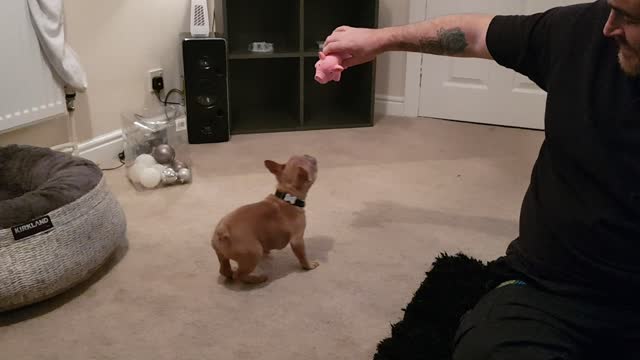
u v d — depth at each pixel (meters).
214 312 1.59
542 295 1.04
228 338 1.49
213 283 1.73
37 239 1.54
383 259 1.86
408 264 1.83
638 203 0.93
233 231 1.60
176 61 3.12
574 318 0.99
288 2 3.36
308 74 3.53
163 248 1.92
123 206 2.23
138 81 2.88
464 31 1.38
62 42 2.27
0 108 2.09
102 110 2.71
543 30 1.13
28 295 1.54
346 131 3.21
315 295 1.67
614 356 1.01
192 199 2.30
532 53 1.16
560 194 1.02
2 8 2.04
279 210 1.67
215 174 2.56
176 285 1.72
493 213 2.20
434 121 3.42
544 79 1.14
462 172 2.61
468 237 2.01
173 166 2.47
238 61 3.43
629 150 0.93
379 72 3.51
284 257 1.87
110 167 2.65
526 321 1.01
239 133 3.13
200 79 2.88
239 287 1.71
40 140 2.42
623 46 0.87
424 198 2.32
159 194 2.34
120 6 2.71
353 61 1.54
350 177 2.53
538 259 1.07
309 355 1.42
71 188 1.65
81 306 1.62
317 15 3.44
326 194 2.35
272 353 1.43
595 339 1.00
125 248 1.92
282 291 1.69
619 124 0.93
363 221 2.12
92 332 1.51
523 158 2.80
